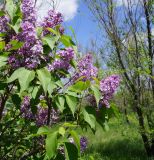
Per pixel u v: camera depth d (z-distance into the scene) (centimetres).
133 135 1280
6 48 267
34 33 257
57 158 245
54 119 300
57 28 279
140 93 1292
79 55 294
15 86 286
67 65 277
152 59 1280
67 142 222
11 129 310
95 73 292
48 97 268
